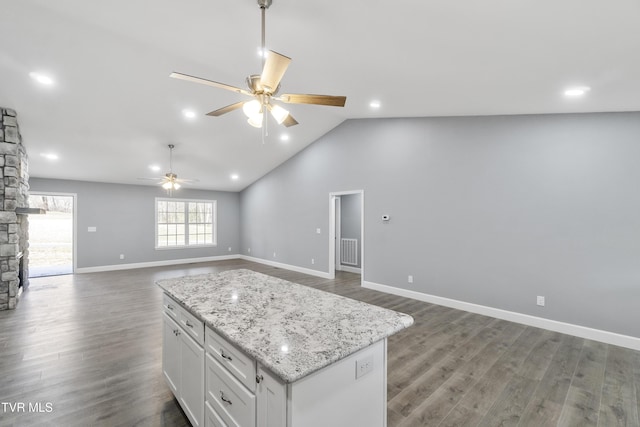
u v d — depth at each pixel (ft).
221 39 8.55
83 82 11.92
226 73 11.61
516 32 5.73
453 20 5.69
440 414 6.61
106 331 11.21
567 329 10.98
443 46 6.86
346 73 9.66
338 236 23.97
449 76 8.66
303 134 19.83
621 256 10.00
